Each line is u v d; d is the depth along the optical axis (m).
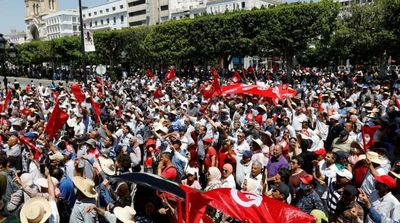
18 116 15.89
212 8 86.50
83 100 15.64
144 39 55.28
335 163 7.08
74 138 10.70
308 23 37.34
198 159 10.25
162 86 28.08
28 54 72.88
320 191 6.76
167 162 7.94
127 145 10.34
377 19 36.47
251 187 6.83
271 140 9.02
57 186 7.00
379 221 5.56
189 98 21.30
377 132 10.13
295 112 12.16
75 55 62.53
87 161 7.93
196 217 4.62
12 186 6.62
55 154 7.96
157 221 5.68
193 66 52.59
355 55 43.78
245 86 15.18
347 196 5.40
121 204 5.79
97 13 124.75
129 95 24.42
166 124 11.70
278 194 6.15
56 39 67.00
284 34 38.09
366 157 6.89
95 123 13.62
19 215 5.66
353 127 10.75
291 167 6.88
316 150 8.09
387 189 5.73
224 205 5.07
